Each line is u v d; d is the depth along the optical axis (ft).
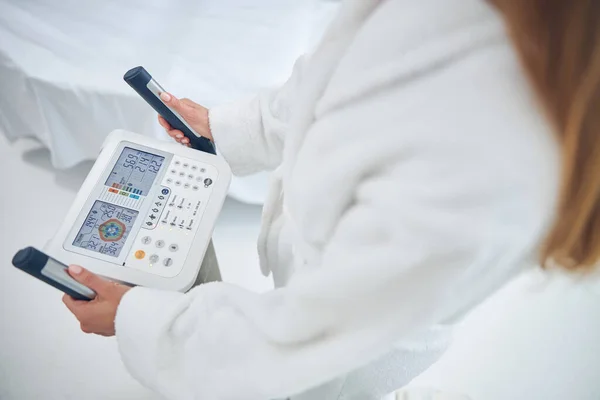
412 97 1.08
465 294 1.17
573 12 0.80
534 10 0.83
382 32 1.16
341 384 1.94
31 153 5.13
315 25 4.67
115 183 2.11
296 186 1.42
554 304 4.39
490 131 0.96
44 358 3.90
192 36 4.31
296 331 1.28
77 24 4.30
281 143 2.31
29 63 3.96
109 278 1.89
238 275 4.50
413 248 1.04
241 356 1.43
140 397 3.79
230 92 3.90
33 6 4.40
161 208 2.07
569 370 4.09
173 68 4.00
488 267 1.10
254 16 4.56
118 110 4.00
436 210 1.00
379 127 1.12
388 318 1.16
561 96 0.87
